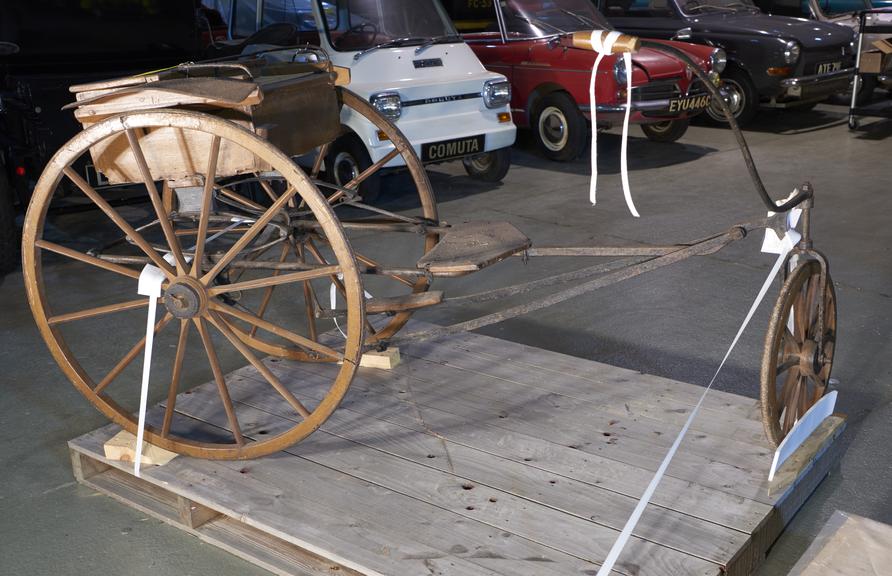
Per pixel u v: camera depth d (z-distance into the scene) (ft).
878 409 11.35
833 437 9.62
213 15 23.98
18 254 18.12
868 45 32.99
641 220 20.33
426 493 8.68
